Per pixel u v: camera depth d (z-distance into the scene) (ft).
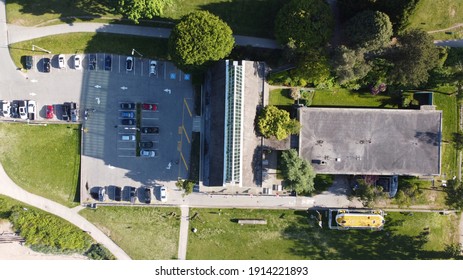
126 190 271.08
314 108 254.68
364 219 266.98
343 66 231.50
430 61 235.61
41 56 268.21
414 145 255.70
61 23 266.77
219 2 265.13
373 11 236.22
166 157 270.26
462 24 266.16
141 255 274.36
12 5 266.57
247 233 274.36
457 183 252.01
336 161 254.88
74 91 268.41
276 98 266.36
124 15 264.72
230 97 236.84
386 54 243.60
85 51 267.39
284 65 263.08
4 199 272.31
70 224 272.31
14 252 274.77
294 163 242.58
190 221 272.92
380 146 255.50
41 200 272.72
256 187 261.65
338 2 257.55
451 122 270.05
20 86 268.41
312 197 271.69
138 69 268.21
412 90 265.34
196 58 240.12
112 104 268.82
